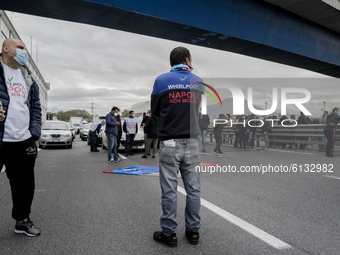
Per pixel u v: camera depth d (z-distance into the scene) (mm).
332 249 2430
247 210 3553
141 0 10711
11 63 2691
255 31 14164
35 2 9875
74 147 15734
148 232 2879
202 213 3445
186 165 2617
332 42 17688
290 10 14820
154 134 9820
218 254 2361
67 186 5207
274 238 2676
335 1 14539
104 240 2682
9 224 3158
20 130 2748
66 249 2490
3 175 6449
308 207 3656
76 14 10938
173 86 2574
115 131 8773
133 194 4508
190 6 11883
